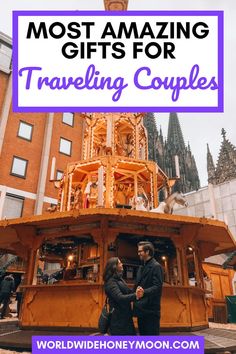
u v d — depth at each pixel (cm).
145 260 467
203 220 890
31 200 2564
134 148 1519
